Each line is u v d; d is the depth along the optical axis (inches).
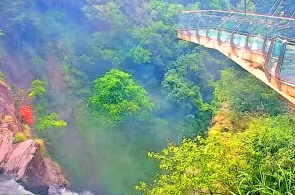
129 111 1369.3
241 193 411.5
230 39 831.1
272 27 792.9
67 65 1562.5
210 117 1354.6
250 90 885.2
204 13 1472.7
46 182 966.4
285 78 533.3
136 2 1894.7
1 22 1510.8
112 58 1643.7
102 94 1397.6
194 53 1696.6
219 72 1505.9
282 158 456.4
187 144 473.7
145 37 1710.1
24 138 1029.2
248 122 815.7
